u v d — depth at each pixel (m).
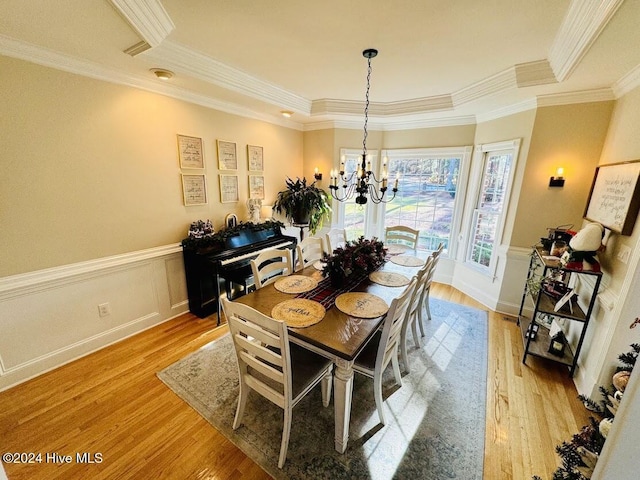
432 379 2.20
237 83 2.76
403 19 1.79
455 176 3.99
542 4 1.59
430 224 4.33
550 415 1.86
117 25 1.61
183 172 2.91
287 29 1.93
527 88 2.51
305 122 4.30
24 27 1.63
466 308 3.42
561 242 2.41
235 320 1.44
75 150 2.16
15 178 1.90
